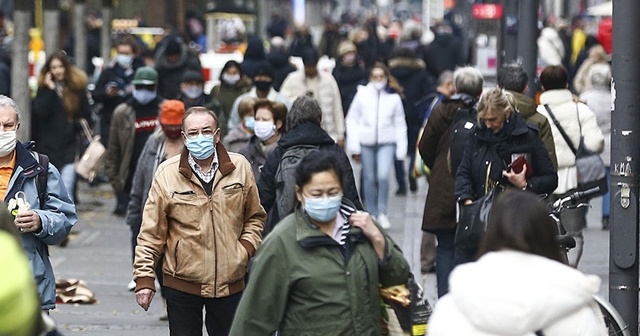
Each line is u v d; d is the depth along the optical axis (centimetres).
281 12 15175
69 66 3572
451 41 5856
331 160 1316
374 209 3597
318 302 1325
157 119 3100
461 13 10431
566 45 6372
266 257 1334
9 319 855
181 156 1719
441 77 3203
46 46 4716
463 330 1062
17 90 3553
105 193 4491
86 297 2633
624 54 1892
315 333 1327
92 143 3378
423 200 4356
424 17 18225
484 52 4328
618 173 1914
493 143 1980
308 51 3675
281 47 5525
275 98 3052
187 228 1711
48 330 977
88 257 3212
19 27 3572
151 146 2359
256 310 1339
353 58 4378
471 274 1066
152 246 1714
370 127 3528
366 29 7019
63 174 3531
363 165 3566
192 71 2955
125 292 2777
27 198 1623
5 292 854
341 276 1326
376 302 1338
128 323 2427
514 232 1083
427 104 4394
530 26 3153
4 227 1003
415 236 3494
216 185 1720
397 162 4466
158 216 1716
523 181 1953
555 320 1054
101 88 4031
